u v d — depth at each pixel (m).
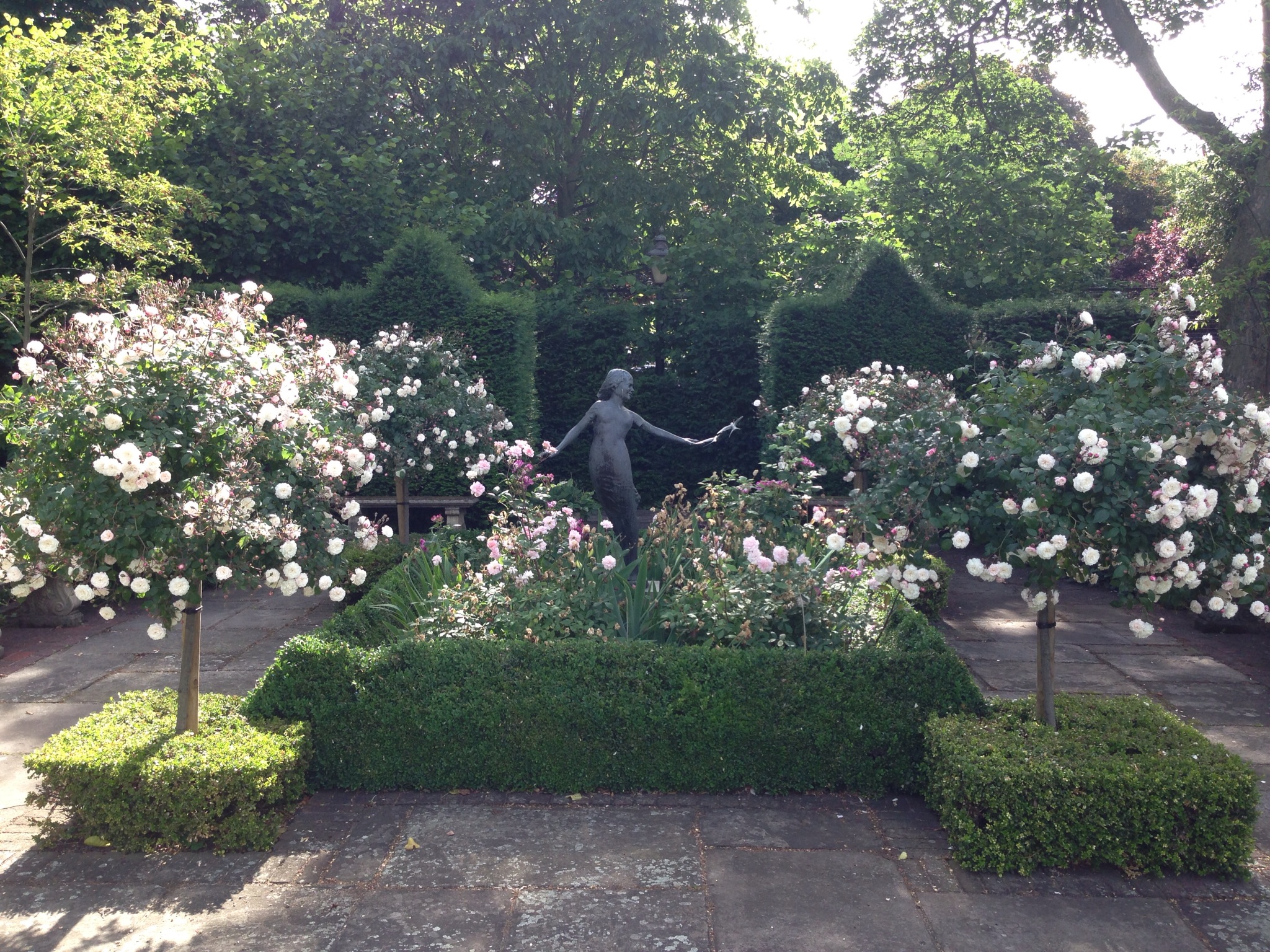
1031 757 3.71
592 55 14.14
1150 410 3.59
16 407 3.69
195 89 11.37
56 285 8.27
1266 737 5.06
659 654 4.37
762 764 4.26
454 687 4.29
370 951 3.03
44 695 5.74
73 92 7.97
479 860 3.64
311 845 3.78
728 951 3.04
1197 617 7.33
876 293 11.09
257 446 3.78
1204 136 10.80
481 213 13.07
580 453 12.80
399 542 8.84
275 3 14.88
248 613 7.86
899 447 3.86
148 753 3.82
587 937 3.11
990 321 11.02
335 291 11.05
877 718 4.24
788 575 4.88
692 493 12.95
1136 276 18.14
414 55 13.75
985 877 3.54
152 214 9.21
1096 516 3.46
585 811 4.09
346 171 12.46
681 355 13.13
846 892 3.41
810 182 15.80
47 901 3.36
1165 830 3.52
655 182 14.92
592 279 14.23
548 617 4.84
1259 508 3.65
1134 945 3.09
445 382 8.15
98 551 3.55
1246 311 10.72
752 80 14.38
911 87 14.89
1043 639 4.10
